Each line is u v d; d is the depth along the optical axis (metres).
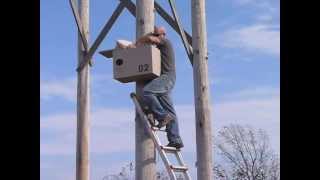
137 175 5.73
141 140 5.74
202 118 7.21
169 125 5.82
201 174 7.09
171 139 5.79
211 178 7.10
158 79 5.84
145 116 5.75
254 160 21.59
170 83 5.91
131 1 7.79
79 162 8.35
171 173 5.53
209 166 7.10
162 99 5.84
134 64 5.78
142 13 6.10
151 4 6.16
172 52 6.03
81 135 8.38
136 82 5.93
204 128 7.20
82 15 8.55
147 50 5.75
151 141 5.74
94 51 8.41
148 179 5.67
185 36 7.45
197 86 7.32
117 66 5.85
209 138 7.20
